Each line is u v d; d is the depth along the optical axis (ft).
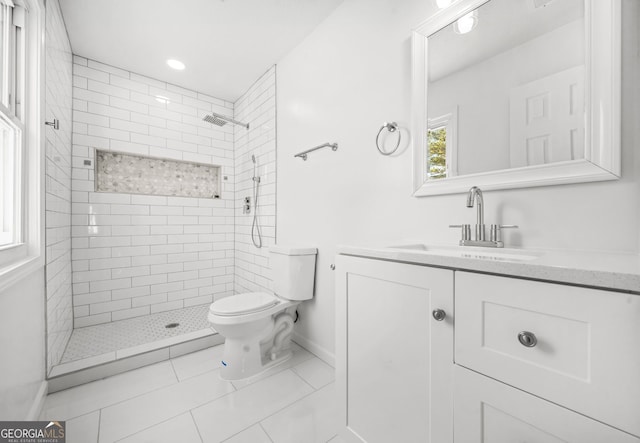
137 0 5.55
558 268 1.72
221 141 9.96
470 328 2.14
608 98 2.61
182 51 7.25
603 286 1.56
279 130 7.54
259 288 8.50
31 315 3.98
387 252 2.83
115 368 5.38
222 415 4.22
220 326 4.95
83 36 6.67
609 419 1.52
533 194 3.14
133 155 8.39
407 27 4.41
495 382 1.99
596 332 1.57
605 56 2.64
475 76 3.63
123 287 8.05
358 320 3.18
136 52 7.30
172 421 4.08
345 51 5.51
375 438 2.97
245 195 9.43
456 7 3.74
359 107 5.19
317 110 6.20
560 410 1.69
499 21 3.43
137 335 6.81
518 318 1.89
